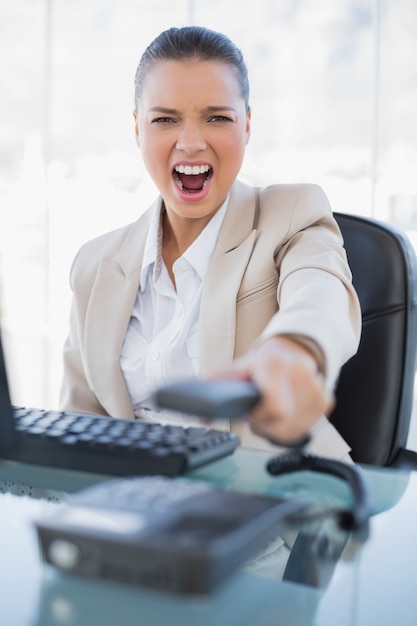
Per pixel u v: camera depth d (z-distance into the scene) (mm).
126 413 1155
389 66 2799
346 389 1156
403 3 2770
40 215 3303
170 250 1240
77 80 3207
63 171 3252
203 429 747
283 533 526
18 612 418
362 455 1144
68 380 1265
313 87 2889
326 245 1064
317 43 2877
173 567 416
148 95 1146
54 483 656
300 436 597
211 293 1128
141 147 1207
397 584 477
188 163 1143
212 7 2992
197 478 649
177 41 1125
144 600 428
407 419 1169
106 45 3162
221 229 1177
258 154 2955
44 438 702
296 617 429
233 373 572
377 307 1152
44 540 450
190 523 443
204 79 1113
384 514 595
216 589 419
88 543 435
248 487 622
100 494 489
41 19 3254
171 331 1148
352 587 473
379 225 1203
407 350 1146
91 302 1197
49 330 3314
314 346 633
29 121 3293
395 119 2799
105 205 3211
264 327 1114
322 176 2895
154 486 507
